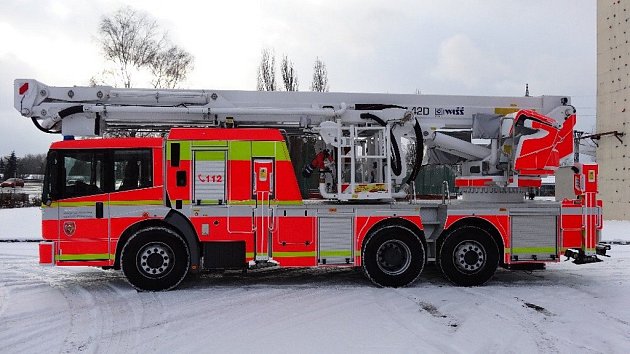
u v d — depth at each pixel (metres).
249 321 6.54
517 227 8.76
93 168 8.15
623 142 20.00
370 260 8.49
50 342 5.74
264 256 8.27
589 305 7.41
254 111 8.95
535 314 6.89
